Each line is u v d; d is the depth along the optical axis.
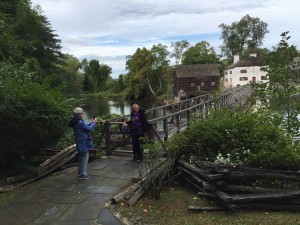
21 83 8.81
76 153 9.66
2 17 15.91
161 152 8.62
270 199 6.04
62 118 8.08
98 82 105.56
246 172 6.51
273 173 6.54
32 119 7.29
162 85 83.38
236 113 8.55
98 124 11.19
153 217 5.81
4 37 15.42
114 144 10.11
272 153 6.92
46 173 8.38
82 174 7.90
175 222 5.59
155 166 7.68
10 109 7.14
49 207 6.31
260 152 6.99
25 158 8.35
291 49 9.05
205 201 6.52
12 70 9.53
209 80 76.94
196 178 6.89
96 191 7.07
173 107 18.39
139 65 80.44
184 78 76.88
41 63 40.22
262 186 6.61
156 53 82.69
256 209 6.12
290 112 9.05
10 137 7.51
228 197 5.93
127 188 7.17
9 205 6.50
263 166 6.94
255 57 86.56
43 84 8.96
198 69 78.44
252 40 105.44
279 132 7.76
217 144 7.81
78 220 5.71
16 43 17.78
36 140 7.79
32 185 7.68
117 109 61.59
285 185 6.56
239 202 6.01
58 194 6.98
